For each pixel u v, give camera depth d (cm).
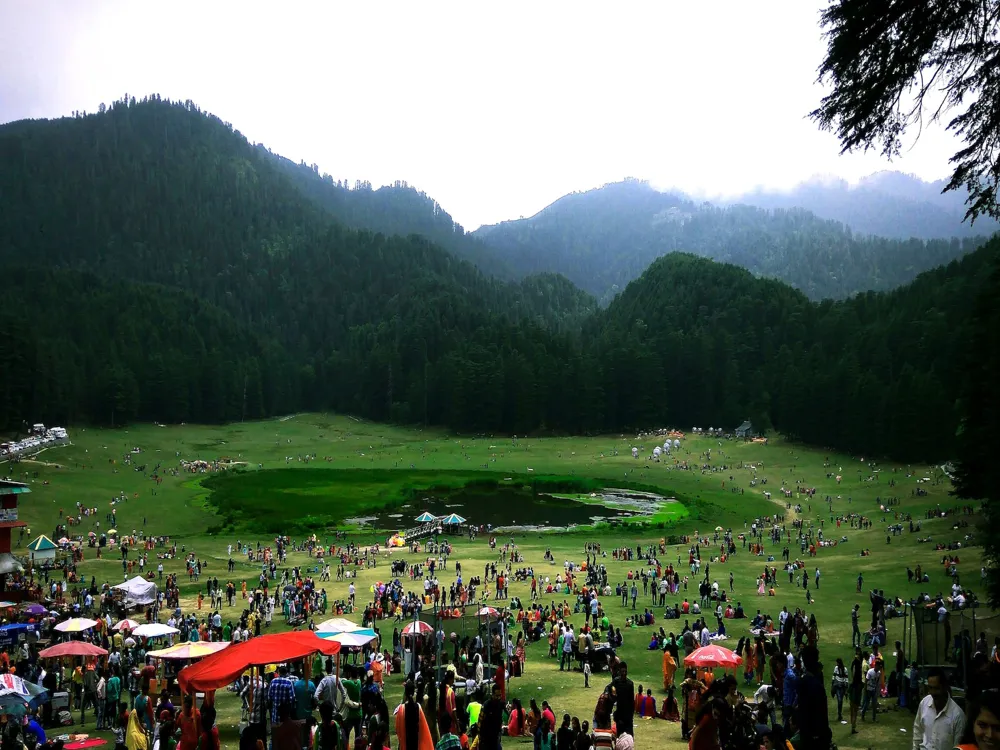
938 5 1138
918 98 1206
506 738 2553
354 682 2323
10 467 12594
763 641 3475
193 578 7200
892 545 8206
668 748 2367
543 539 9650
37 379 17712
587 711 2917
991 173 1191
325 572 7150
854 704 2542
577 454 17462
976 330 4878
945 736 1123
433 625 3519
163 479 13838
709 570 7300
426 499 12975
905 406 14562
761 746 1449
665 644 3928
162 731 1989
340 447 19062
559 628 4116
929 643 2842
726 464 15712
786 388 17850
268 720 2238
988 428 4528
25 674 3225
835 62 1248
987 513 4600
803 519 10888
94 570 7481
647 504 12406
